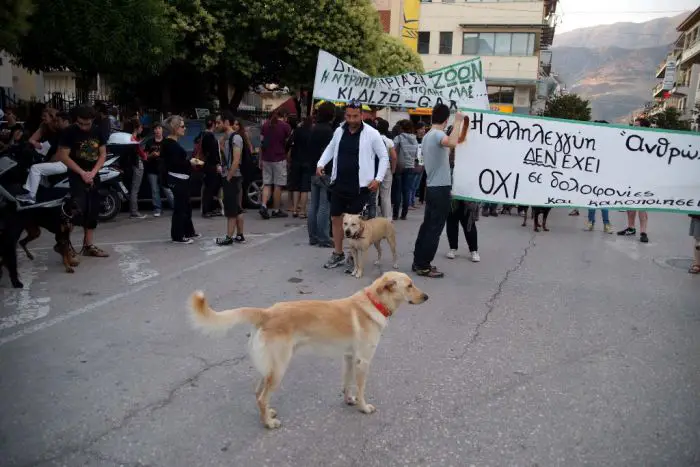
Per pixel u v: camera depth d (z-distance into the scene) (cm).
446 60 4241
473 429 351
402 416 365
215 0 1484
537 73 4134
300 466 308
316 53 1623
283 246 851
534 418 365
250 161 912
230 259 761
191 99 1941
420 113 3650
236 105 1923
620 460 321
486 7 4106
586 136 692
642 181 697
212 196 1077
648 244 988
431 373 429
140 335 484
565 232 1093
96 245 818
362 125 705
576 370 442
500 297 632
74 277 652
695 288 697
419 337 502
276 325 342
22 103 1827
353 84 1063
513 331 526
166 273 680
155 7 1090
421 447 329
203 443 327
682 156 689
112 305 559
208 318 329
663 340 513
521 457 321
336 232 731
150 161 1045
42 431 331
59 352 444
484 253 864
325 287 648
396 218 1164
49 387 386
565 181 703
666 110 4372
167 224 996
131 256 759
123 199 1098
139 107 1800
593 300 633
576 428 354
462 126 688
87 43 1031
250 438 334
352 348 367
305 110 2147
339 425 352
